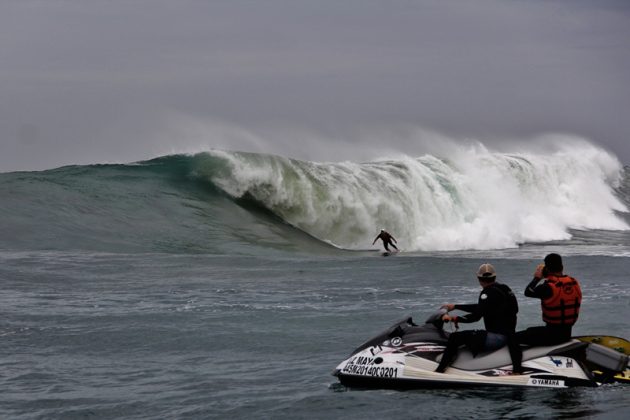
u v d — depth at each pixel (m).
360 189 141.62
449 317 40.91
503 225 147.12
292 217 137.88
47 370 44.34
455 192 150.50
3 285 72.75
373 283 77.06
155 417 35.75
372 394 38.59
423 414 35.22
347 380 40.78
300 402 37.50
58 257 91.81
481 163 171.88
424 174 149.25
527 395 37.56
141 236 113.31
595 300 66.25
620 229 175.75
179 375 43.22
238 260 93.50
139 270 83.75
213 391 39.84
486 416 34.69
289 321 57.59
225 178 135.25
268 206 136.62
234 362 46.16
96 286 73.38
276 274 82.88
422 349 40.41
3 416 36.00
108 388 40.66
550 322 39.59
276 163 138.62
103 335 52.94
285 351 48.78
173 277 79.56
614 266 90.50
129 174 133.25
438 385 39.19
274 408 36.72
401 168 148.00
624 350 40.00
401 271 86.12
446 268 88.88
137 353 48.44
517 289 73.75
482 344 39.66
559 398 36.94
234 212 130.12
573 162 188.50
